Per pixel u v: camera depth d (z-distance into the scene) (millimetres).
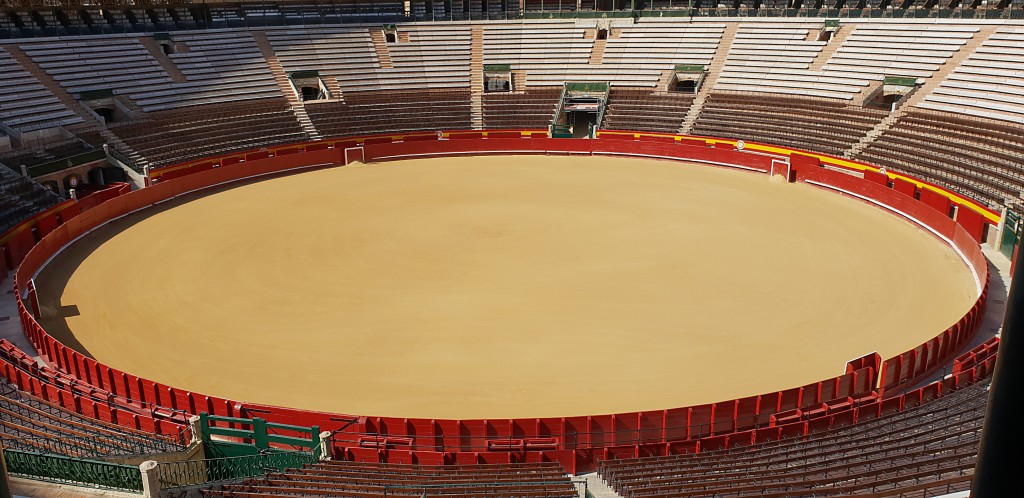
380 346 23406
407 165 48625
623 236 33688
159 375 21703
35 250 30141
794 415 18750
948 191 36531
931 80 46312
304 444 17688
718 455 16625
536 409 19812
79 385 20266
